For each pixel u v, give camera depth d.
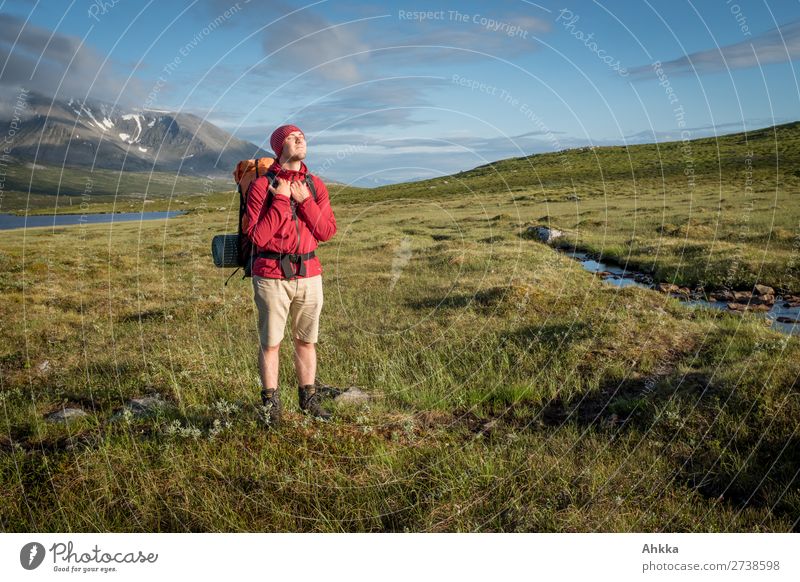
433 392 5.41
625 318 8.20
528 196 44.03
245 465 3.68
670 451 4.05
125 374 5.83
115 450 3.87
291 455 3.82
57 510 3.24
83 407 5.02
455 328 7.98
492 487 3.58
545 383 5.70
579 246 18.83
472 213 32.34
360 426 4.36
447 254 15.55
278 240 3.83
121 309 10.31
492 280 11.60
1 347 7.49
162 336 7.85
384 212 37.59
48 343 7.57
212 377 5.55
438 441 4.27
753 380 4.93
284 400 4.80
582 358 6.41
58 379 5.72
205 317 9.23
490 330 7.78
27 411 4.84
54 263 16.03
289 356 6.41
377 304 10.01
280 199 3.66
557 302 9.49
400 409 5.02
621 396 5.29
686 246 16.03
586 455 4.04
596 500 3.47
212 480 3.52
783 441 3.98
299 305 4.12
